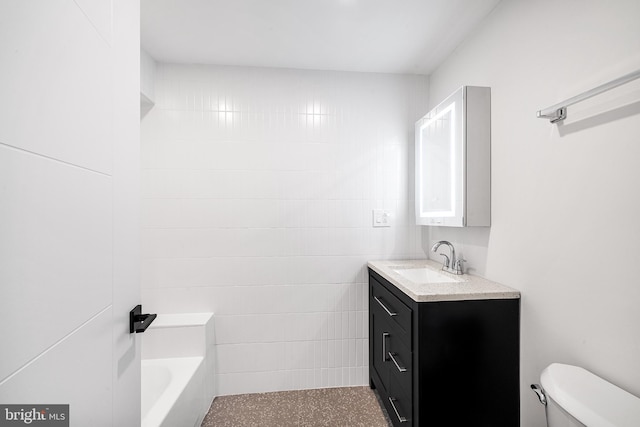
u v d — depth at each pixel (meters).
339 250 2.30
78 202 0.61
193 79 2.19
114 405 0.75
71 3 0.59
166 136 2.17
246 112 2.23
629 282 0.94
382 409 2.01
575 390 0.94
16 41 0.45
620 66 0.98
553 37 1.23
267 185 2.25
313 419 1.91
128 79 0.85
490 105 1.62
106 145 0.73
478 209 1.62
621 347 0.97
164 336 1.96
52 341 0.53
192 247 2.19
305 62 2.19
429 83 2.37
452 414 1.40
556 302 1.21
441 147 1.85
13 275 0.44
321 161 2.29
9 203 0.44
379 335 2.03
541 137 1.29
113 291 0.75
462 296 1.39
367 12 1.65
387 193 2.34
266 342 2.25
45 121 0.51
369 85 2.33
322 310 2.29
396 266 2.09
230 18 1.70
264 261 2.25
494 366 1.41
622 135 0.96
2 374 0.42
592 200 1.06
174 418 1.45
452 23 1.74
